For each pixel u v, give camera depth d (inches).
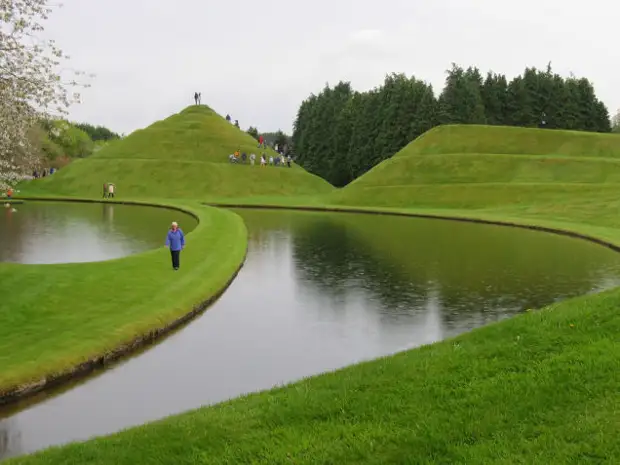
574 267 1065.5
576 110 4505.4
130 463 308.3
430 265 1091.3
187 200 2881.4
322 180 3725.4
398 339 644.1
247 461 301.7
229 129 4448.8
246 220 2018.9
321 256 1202.0
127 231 1612.9
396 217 2170.3
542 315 492.7
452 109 4308.6
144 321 671.8
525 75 4717.0
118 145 3959.2
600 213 1889.8
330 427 331.0
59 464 315.0
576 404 331.0
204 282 887.1
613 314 464.1
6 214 2116.1
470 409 337.7
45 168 3772.1
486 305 783.7
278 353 602.5
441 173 2918.3
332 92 5182.1
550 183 2549.2
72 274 850.8
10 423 445.4
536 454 283.0
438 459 288.2
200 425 347.6
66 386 518.3
